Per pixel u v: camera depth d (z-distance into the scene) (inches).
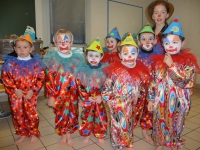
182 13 167.8
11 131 81.0
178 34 54.1
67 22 138.6
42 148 66.4
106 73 63.7
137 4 173.2
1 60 88.2
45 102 121.6
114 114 60.9
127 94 59.0
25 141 71.3
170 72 53.5
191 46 164.7
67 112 66.3
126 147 61.4
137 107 66.9
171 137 57.4
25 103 66.4
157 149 62.5
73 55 67.2
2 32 115.3
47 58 65.6
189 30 164.7
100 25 153.0
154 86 59.1
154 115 60.3
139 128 84.2
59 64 64.2
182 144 58.9
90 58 63.9
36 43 93.3
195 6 157.5
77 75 64.3
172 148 59.7
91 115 67.0
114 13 159.5
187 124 87.0
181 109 56.0
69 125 67.2
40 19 126.8
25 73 65.5
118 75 59.2
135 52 58.7
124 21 167.3
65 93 64.7
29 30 92.3
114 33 84.0
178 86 55.6
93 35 150.6
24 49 65.4
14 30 118.6
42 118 95.2
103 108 68.3
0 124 88.7
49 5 129.6
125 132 60.3
